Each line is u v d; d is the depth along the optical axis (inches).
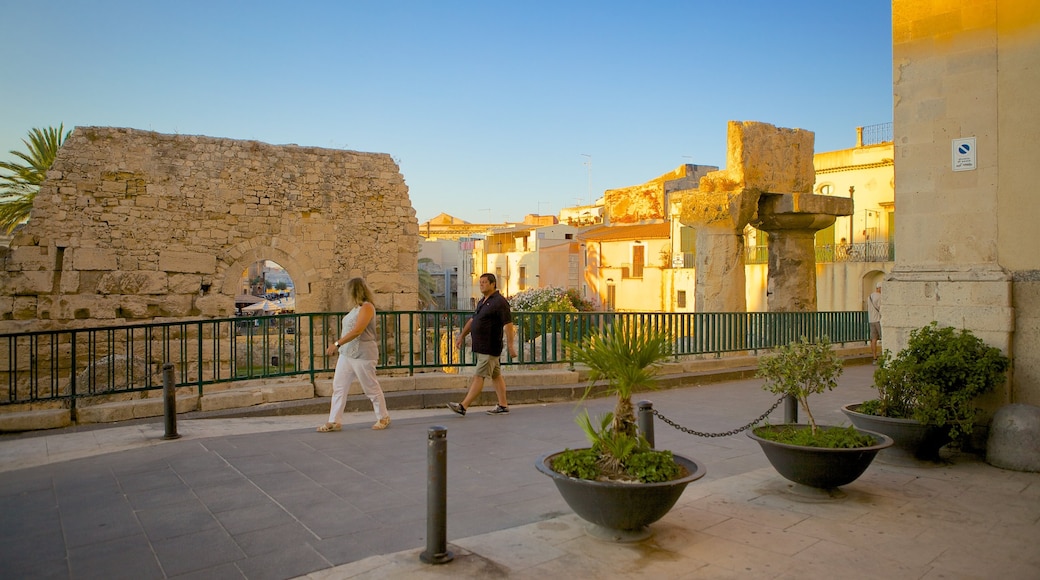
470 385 402.3
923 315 307.3
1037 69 281.6
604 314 489.4
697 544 183.0
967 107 299.4
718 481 246.7
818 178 1481.3
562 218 2591.0
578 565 168.4
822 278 1378.0
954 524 200.8
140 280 791.1
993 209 292.0
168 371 310.0
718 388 497.7
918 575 164.6
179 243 814.5
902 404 279.0
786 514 209.0
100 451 285.4
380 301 933.8
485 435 324.8
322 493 228.2
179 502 218.1
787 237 651.5
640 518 175.6
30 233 747.4
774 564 170.2
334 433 321.7
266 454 279.9
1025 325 281.6
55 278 756.0
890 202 1373.0
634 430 189.2
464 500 224.4
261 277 2859.3
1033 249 282.8
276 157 876.0
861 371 605.6
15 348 335.9
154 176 804.0
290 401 391.2
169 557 174.2
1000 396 284.0
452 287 2935.5
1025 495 230.1
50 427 334.3
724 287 602.5
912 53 315.0
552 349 467.8
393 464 265.7
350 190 921.5
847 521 202.8
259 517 204.2
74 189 766.5
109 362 360.8
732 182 605.3
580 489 174.6
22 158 1016.2
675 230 1721.2
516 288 2262.6
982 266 294.0
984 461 276.1
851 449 211.6
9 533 191.3
